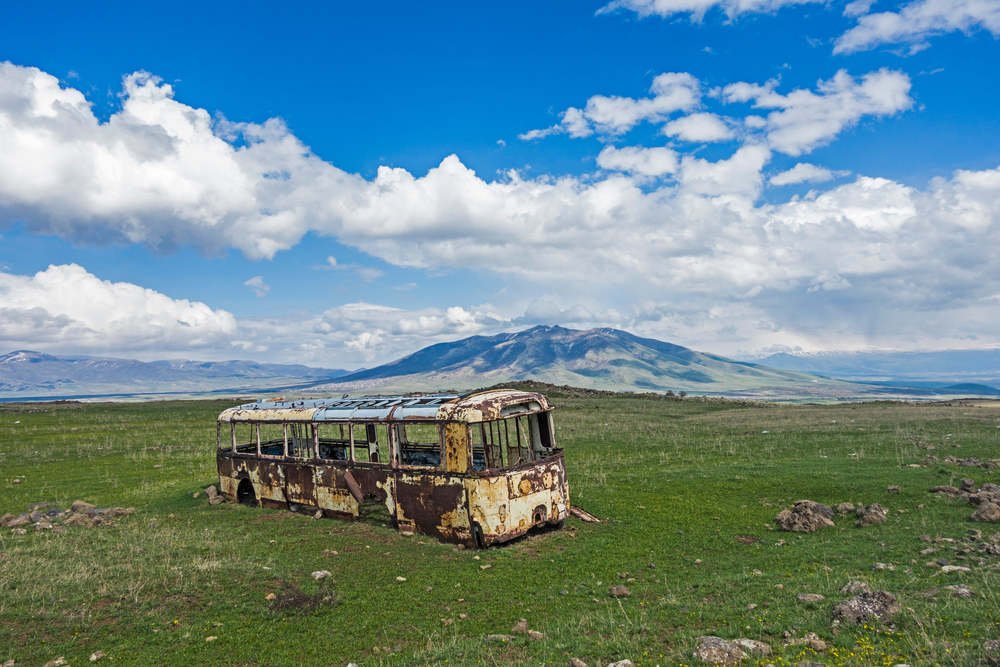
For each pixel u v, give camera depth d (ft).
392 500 48.96
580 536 46.80
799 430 100.58
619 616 29.81
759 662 21.33
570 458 86.58
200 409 172.24
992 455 67.05
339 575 38.73
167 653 27.81
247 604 33.47
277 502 58.90
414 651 27.61
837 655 21.03
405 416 48.16
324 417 54.85
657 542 44.60
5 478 80.12
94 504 65.67
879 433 91.45
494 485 43.52
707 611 28.50
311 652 28.12
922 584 28.35
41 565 38.99
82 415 153.99
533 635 28.66
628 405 162.20
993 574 28.07
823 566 34.91
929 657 19.31
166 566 39.14
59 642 28.40
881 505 49.83
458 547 44.32
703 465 74.49
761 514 50.67
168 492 70.95
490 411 45.34
